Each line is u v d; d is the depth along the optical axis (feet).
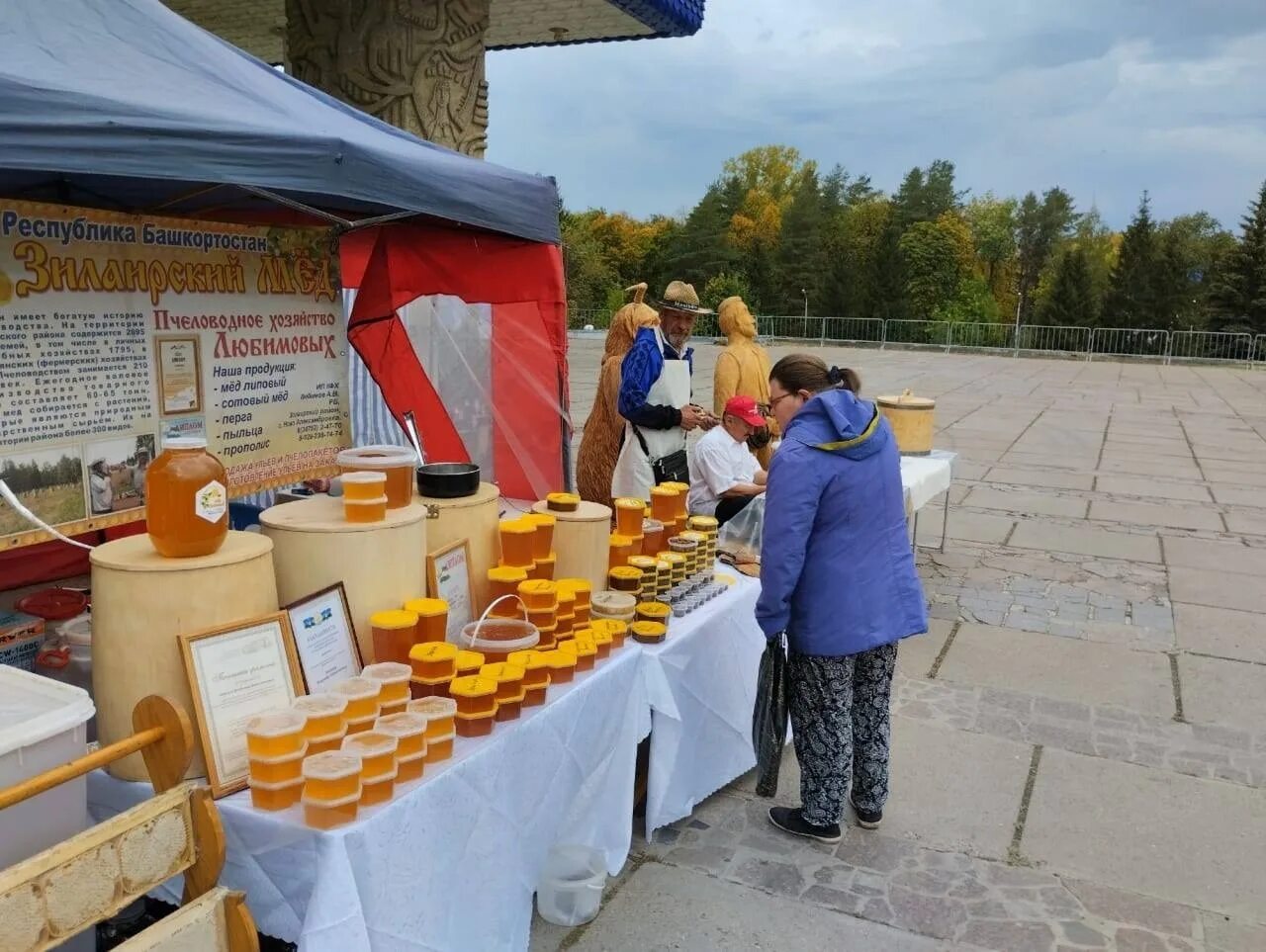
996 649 17.22
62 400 7.90
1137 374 91.20
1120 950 9.01
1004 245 205.87
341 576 7.05
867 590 9.91
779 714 10.57
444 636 7.42
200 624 6.09
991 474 35.68
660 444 14.57
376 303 12.75
